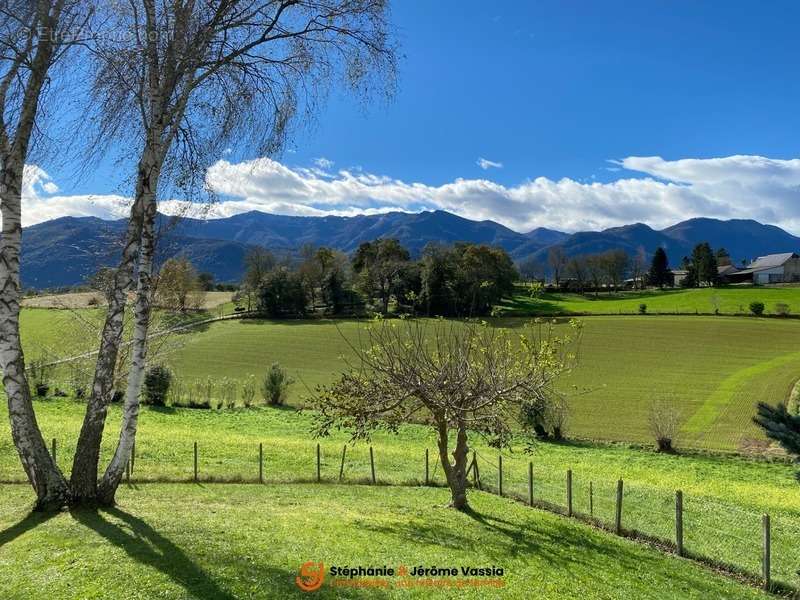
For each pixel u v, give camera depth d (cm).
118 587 730
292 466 2381
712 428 3925
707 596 1080
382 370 1410
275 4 1196
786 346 6800
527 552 1162
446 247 7650
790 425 974
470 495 1930
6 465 1972
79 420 3105
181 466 2241
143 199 1149
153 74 1112
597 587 1000
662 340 7188
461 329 1533
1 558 815
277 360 6556
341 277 9231
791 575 1305
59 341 3541
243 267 9750
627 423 4025
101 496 1127
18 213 1088
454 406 1415
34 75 1083
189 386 4903
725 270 18275
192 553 874
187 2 1109
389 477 2253
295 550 964
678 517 1395
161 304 2861
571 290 12825
